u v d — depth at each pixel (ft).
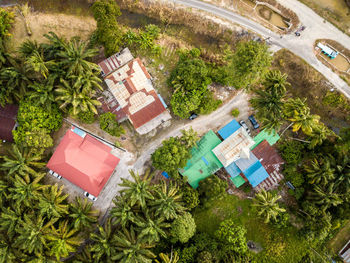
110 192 173.37
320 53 184.96
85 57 161.17
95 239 145.59
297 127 154.10
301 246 173.88
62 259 161.17
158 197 149.18
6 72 145.07
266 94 153.99
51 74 147.95
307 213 163.02
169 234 151.53
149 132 177.99
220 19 184.34
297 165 179.63
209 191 159.53
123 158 175.83
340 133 171.73
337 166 155.63
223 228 157.17
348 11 183.93
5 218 139.54
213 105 173.27
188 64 159.94
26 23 172.96
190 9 182.50
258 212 154.40
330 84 181.37
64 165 157.89
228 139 170.71
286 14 185.47
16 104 161.48
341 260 174.29
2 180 152.35
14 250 138.82
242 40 184.96
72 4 178.81
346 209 156.66
